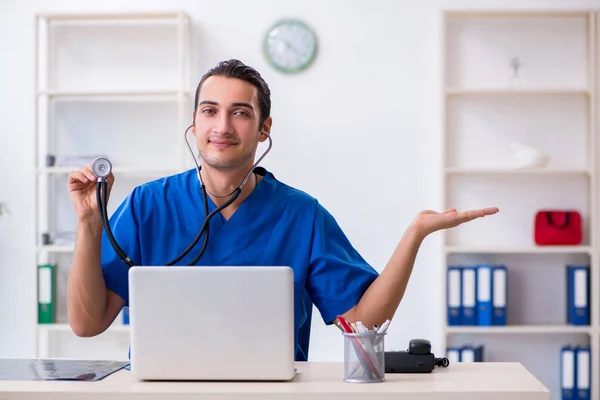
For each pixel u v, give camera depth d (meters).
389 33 3.65
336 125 3.65
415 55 3.64
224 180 1.79
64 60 3.72
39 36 3.71
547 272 3.69
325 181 3.65
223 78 1.74
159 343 1.40
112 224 1.88
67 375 1.47
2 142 3.73
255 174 1.91
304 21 3.66
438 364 1.57
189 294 1.40
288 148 3.66
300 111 3.65
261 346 1.40
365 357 1.40
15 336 3.70
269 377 1.40
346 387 1.35
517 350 3.67
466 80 3.68
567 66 3.67
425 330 3.64
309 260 1.86
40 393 1.33
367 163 3.64
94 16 3.58
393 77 3.65
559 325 3.60
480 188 3.69
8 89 3.73
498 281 3.51
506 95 3.68
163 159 3.70
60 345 3.70
